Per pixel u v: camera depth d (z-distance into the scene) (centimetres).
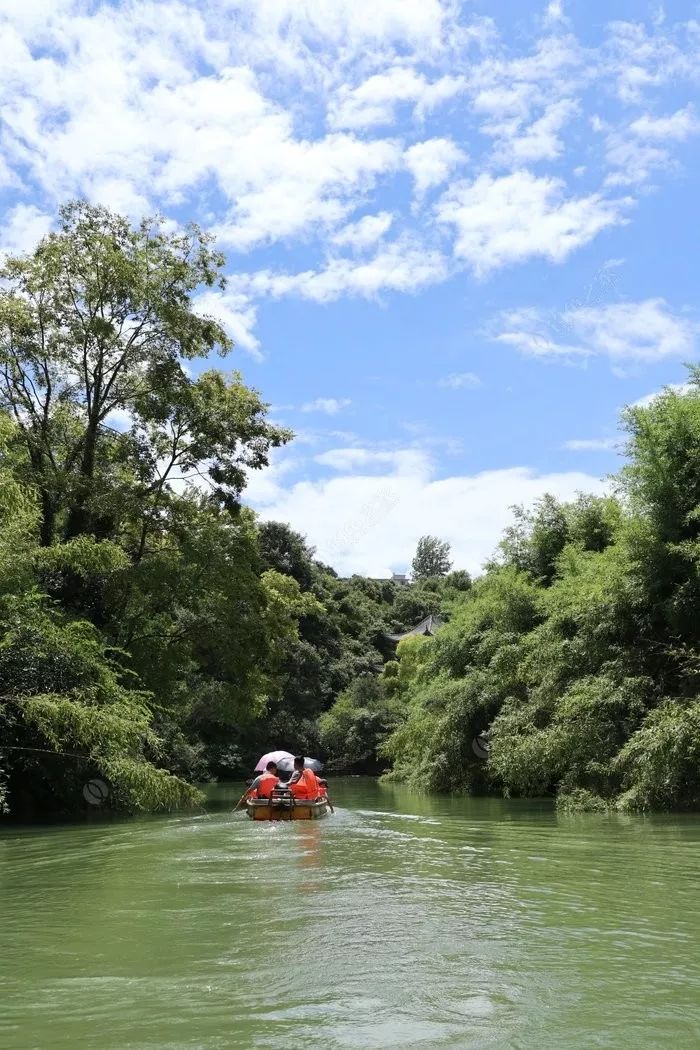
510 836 1131
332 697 6359
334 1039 365
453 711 2403
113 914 630
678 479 1703
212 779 4381
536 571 2733
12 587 1697
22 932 571
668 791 1443
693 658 1565
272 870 852
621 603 1758
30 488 1770
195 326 2439
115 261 2277
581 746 1656
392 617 8694
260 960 490
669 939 529
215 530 2528
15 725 1700
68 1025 385
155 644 2578
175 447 2584
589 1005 405
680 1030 371
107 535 2525
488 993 424
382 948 514
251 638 2705
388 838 1138
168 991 433
